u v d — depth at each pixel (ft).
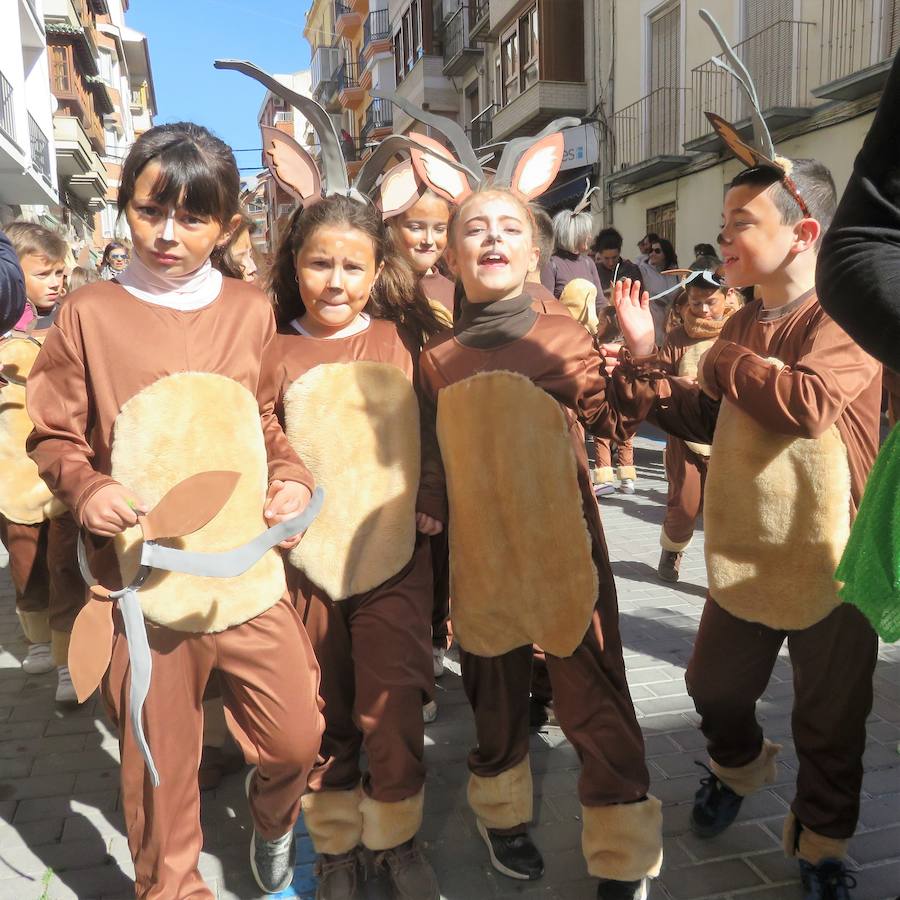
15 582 12.51
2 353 11.74
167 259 6.42
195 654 6.73
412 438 7.91
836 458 6.81
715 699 7.65
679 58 51.01
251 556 6.41
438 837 8.69
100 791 9.82
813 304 6.96
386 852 7.59
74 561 11.59
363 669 7.54
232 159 6.59
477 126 74.38
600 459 24.07
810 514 6.88
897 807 8.86
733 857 8.16
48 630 12.78
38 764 10.45
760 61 44.73
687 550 19.04
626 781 7.22
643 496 24.27
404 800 7.43
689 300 15.14
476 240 7.40
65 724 11.50
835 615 6.89
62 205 94.68
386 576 7.60
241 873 8.16
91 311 6.44
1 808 9.48
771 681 11.80
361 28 127.75
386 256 8.53
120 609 6.37
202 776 9.55
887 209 4.95
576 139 59.47
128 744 6.61
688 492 16.10
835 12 40.45
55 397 6.48
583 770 7.43
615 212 59.62
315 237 7.68
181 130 6.43
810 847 7.41
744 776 8.22
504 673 7.69
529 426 7.29
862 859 8.05
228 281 7.07
